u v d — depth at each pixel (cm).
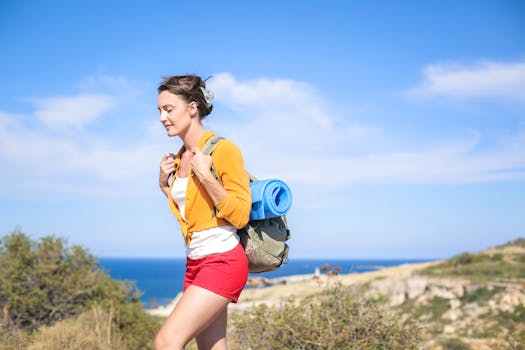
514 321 1296
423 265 2403
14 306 883
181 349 286
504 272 1689
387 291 1777
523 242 2116
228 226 305
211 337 327
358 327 568
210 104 327
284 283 1728
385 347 562
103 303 941
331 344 541
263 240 312
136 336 917
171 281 12206
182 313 289
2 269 918
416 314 1546
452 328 1351
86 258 1015
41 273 920
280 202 310
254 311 625
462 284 1636
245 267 306
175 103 314
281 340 568
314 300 618
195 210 305
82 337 714
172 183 335
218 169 300
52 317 908
